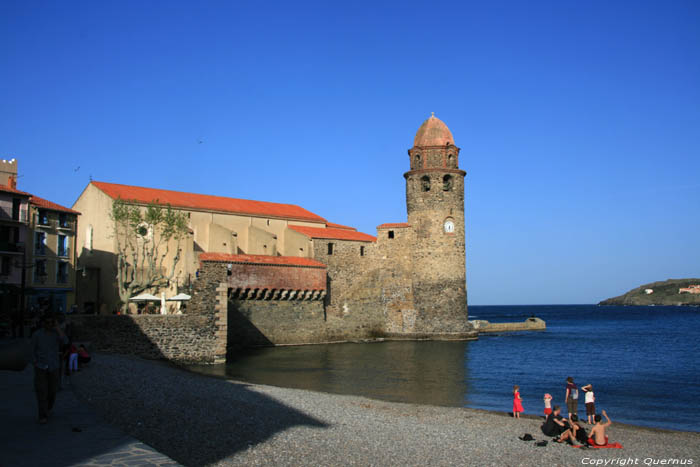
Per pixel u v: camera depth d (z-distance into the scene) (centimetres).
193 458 1642
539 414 3075
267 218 7644
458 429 2416
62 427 1564
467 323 7756
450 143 7856
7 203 5488
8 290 4850
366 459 1797
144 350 4422
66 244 6072
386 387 3922
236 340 6022
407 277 7719
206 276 4950
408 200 7894
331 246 7338
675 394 3859
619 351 7156
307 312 6800
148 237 6266
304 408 2711
